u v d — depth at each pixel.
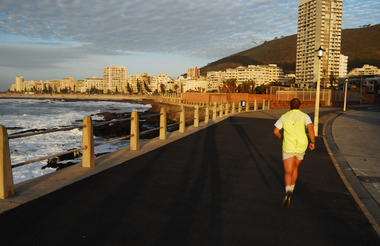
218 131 13.60
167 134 12.05
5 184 4.30
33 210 3.90
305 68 194.88
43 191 4.65
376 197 4.78
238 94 58.81
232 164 6.95
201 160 7.33
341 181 5.68
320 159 7.73
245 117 22.78
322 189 5.14
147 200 4.38
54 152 20.22
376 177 6.00
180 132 12.78
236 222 3.67
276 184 5.39
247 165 6.88
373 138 11.56
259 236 3.31
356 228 3.58
